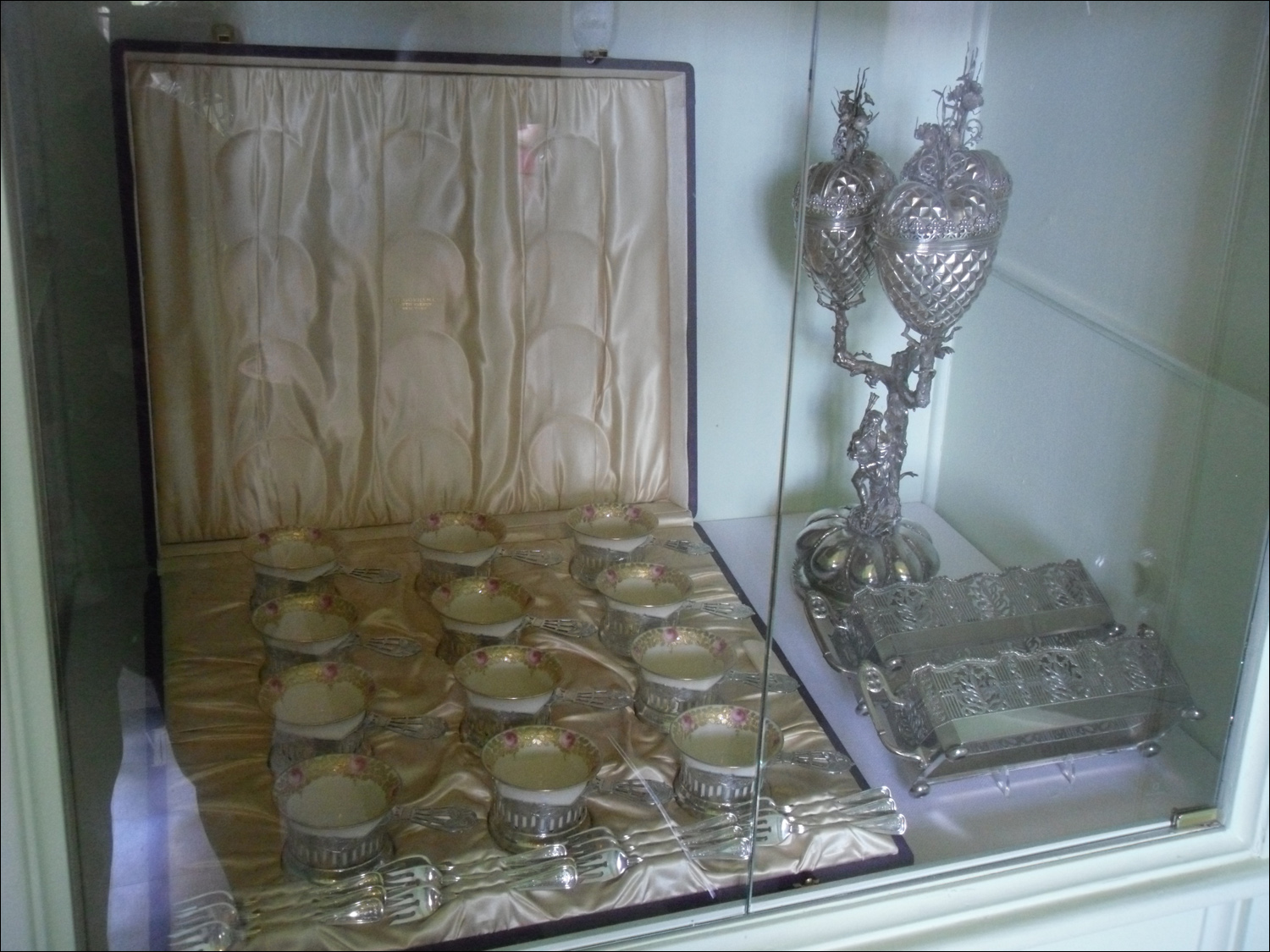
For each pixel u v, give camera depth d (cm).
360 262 87
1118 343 89
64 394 64
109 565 70
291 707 77
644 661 86
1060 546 95
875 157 95
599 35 92
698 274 100
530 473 97
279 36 81
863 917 72
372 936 67
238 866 68
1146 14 85
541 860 72
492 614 88
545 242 94
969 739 83
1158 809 81
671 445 101
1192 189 83
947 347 97
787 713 84
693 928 70
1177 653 85
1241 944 82
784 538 99
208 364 80
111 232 71
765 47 95
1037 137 91
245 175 81
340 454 88
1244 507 79
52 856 58
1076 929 75
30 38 60
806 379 100
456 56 88
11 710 56
